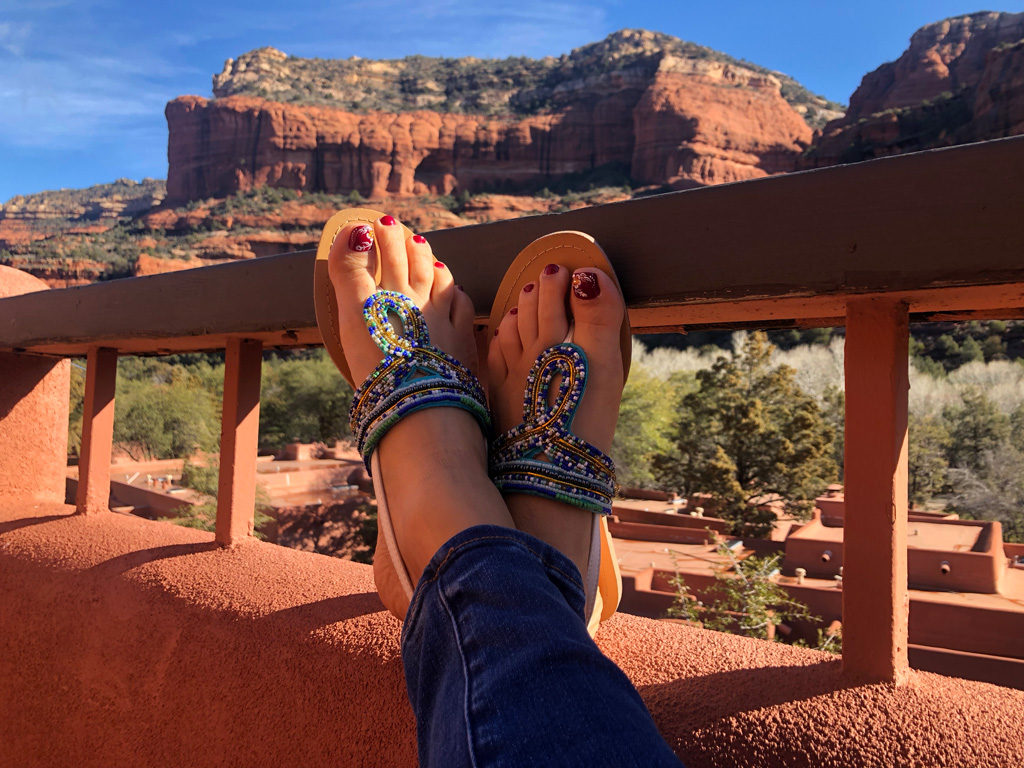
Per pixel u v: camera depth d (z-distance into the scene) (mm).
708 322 904
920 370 35469
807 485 19766
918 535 15320
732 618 10578
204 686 977
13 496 1938
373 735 800
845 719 621
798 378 31078
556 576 580
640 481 24281
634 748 418
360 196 82062
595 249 790
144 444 28953
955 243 548
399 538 698
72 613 1200
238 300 1113
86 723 1134
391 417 763
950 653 11234
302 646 899
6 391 1927
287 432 34375
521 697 451
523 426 780
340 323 915
